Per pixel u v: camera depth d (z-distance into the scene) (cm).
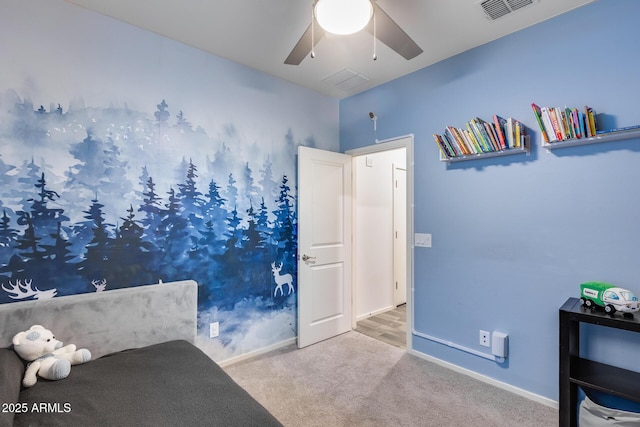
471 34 228
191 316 226
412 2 192
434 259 272
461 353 255
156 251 230
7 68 178
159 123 231
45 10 189
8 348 162
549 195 210
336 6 143
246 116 279
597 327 192
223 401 137
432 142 274
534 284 217
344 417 198
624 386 164
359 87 324
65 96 195
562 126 193
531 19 211
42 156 188
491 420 195
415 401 215
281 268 305
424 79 279
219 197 262
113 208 212
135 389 145
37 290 186
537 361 216
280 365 267
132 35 220
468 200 251
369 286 405
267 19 212
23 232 182
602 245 190
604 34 189
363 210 398
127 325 199
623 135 178
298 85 318
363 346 308
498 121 216
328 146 348
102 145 208
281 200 305
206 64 255
